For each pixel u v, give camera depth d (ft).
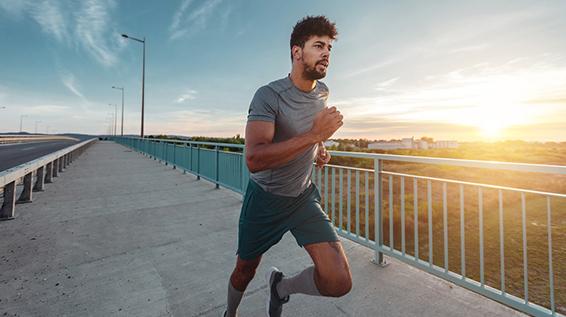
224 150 19.49
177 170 28.14
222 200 15.79
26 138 148.46
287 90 4.05
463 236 6.63
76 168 28.94
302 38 4.04
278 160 3.49
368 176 8.59
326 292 4.01
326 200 10.36
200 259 8.50
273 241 4.54
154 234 10.51
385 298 6.44
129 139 73.20
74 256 8.59
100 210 13.56
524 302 5.56
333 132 3.57
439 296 6.51
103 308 6.11
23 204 14.43
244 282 4.90
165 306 6.21
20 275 7.43
